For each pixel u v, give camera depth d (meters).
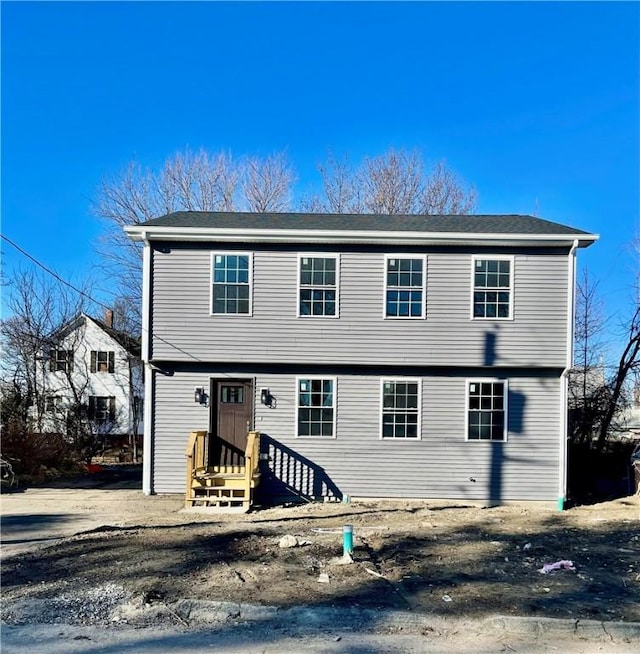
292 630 5.79
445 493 14.96
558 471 15.02
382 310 15.17
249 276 15.21
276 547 9.33
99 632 5.70
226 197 31.53
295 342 15.11
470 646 5.45
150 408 15.12
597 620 6.04
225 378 15.24
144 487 15.04
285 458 15.02
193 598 6.60
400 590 7.07
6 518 11.99
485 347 15.11
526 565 8.48
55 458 20.55
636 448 17.94
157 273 15.21
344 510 13.52
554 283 15.23
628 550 9.59
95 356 34.47
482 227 15.90
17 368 27.78
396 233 14.95
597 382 22.36
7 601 6.59
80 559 8.45
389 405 15.19
